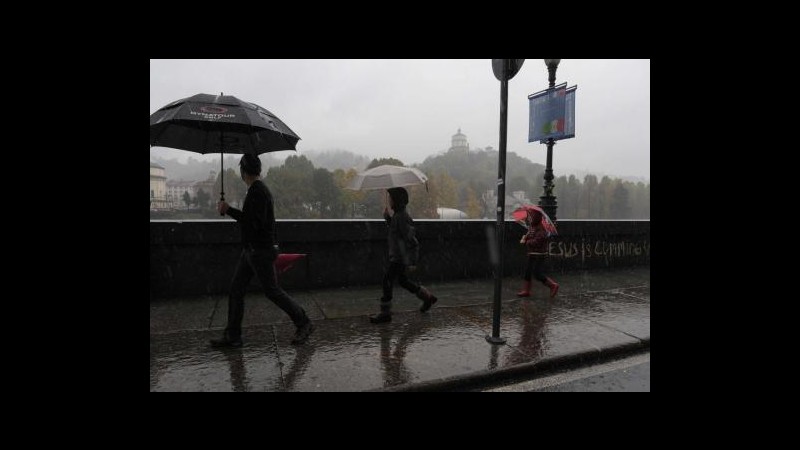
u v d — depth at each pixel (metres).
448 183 161.00
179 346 3.97
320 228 6.32
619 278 7.75
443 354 3.84
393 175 4.33
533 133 8.25
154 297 5.62
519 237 7.87
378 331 4.47
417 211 138.12
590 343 4.18
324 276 6.46
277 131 3.79
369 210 129.62
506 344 4.13
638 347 4.25
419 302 5.73
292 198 129.38
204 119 3.41
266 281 3.84
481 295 6.25
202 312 5.07
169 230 5.57
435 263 7.21
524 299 6.04
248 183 3.80
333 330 4.49
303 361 3.65
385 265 6.81
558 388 3.41
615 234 8.89
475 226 7.45
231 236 5.84
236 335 3.94
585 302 5.88
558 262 8.35
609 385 3.47
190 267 5.74
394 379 3.33
